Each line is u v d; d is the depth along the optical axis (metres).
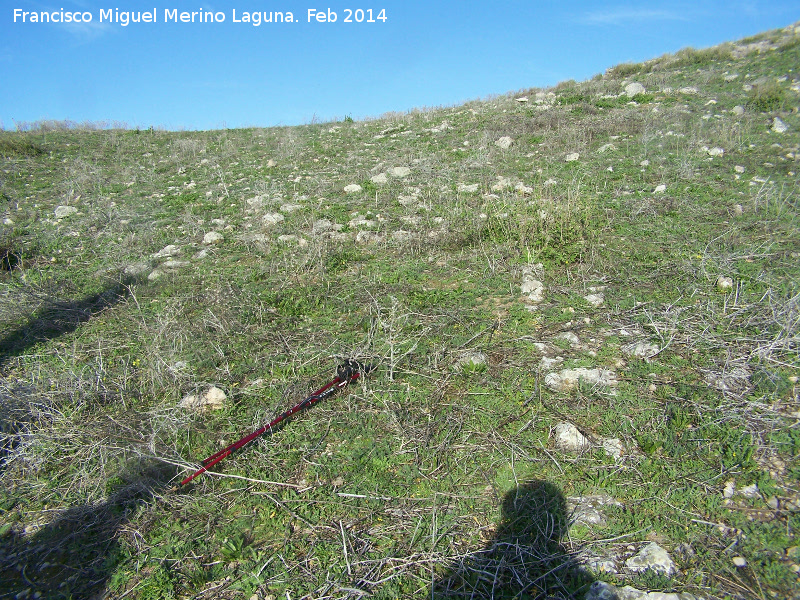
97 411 4.19
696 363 4.08
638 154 9.73
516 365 4.29
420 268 6.30
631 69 17.91
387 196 9.07
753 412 3.55
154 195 10.48
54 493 3.49
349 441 3.72
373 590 2.70
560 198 7.60
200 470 3.46
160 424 3.93
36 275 7.02
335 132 15.55
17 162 12.89
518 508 3.04
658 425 3.55
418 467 3.42
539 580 2.66
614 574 2.66
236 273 6.66
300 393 4.22
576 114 13.09
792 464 3.18
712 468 3.21
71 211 9.61
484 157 10.52
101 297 6.33
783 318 4.27
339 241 7.45
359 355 4.54
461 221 7.49
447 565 2.78
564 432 3.54
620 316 4.79
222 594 2.75
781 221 6.40
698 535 2.83
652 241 6.28
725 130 10.02
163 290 6.38
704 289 5.05
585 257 5.98
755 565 2.65
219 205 9.60
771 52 16.08
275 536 3.06
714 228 6.43
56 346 5.30
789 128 10.13
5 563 3.03
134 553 3.03
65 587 2.86
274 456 3.64
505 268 6.04
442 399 4.02
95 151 14.43
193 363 4.77
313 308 5.62
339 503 3.22
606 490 3.13
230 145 14.48
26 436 3.90
